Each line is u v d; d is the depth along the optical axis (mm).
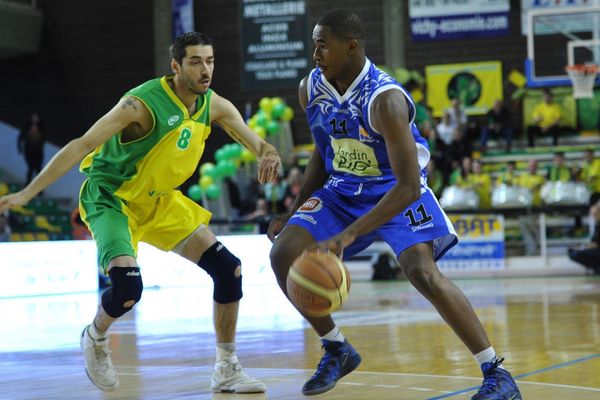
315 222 8656
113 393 9703
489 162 39938
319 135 8867
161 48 46281
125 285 8922
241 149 37375
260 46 44812
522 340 14188
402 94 8117
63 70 47438
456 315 8125
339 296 7340
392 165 7887
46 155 47406
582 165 38062
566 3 42125
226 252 9625
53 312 22734
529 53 41125
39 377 11289
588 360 11633
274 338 15461
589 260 35281
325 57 8266
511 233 37500
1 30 45031
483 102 43125
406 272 8312
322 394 9250
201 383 10336
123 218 9367
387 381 10094
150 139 9164
